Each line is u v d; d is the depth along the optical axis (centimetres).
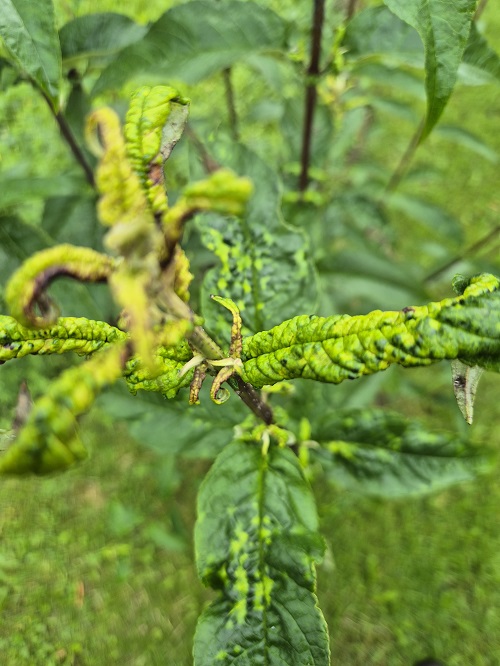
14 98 38
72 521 40
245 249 19
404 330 11
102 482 41
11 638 36
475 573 37
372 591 37
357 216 36
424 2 15
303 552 17
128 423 24
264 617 17
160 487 38
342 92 32
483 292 11
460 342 11
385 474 22
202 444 23
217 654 17
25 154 41
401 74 26
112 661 36
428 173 39
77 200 28
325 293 34
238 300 19
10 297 10
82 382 10
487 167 53
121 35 23
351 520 39
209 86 49
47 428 9
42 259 10
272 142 49
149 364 9
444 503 39
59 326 13
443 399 41
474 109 55
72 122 27
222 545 17
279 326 13
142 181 10
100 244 27
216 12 21
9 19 17
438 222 38
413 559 38
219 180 8
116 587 38
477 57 20
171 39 21
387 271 33
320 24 22
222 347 19
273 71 33
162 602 37
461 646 35
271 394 20
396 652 35
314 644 16
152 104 11
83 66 28
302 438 22
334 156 36
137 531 39
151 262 9
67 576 38
